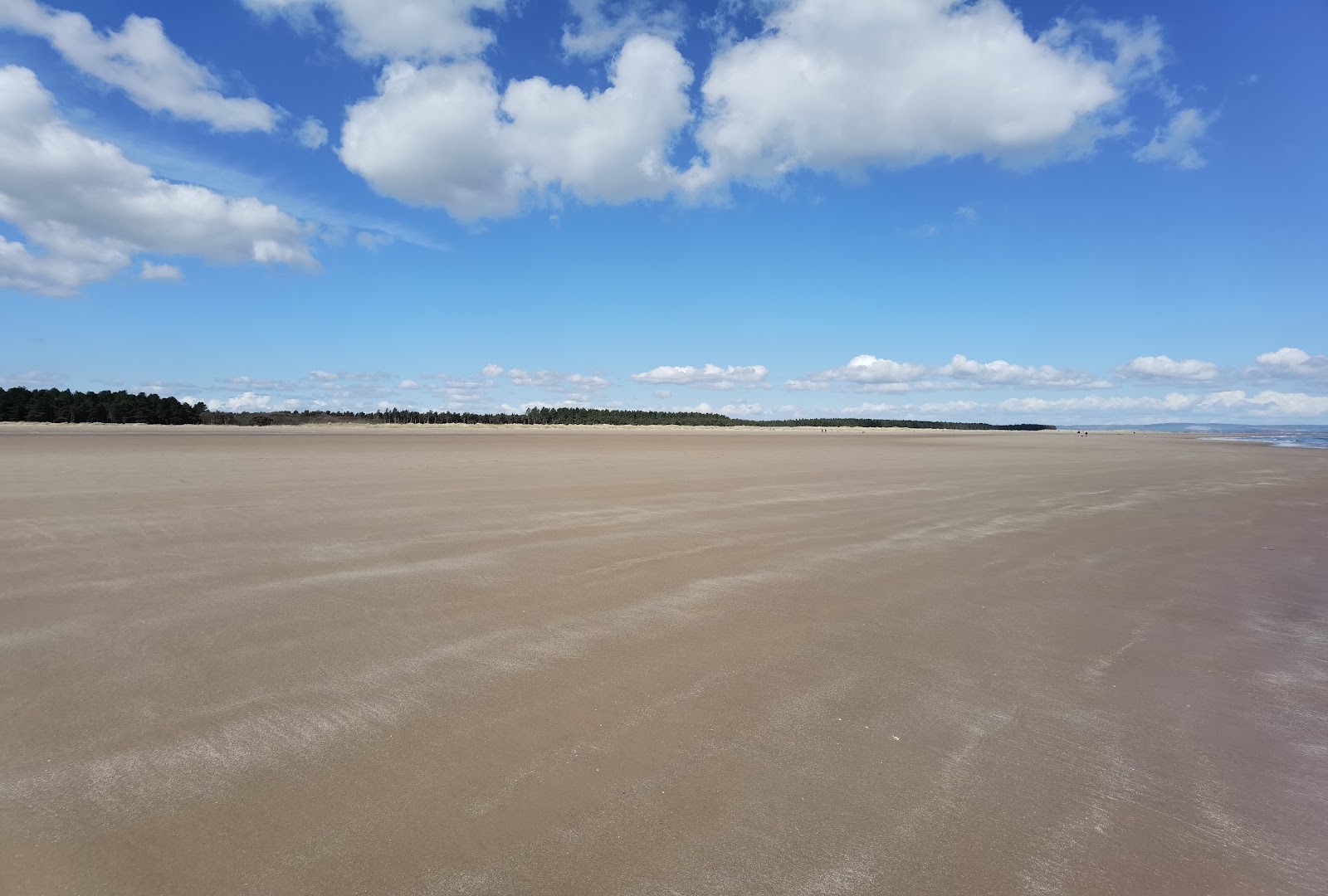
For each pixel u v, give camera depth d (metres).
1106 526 12.28
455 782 3.56
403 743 3.95
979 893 2.83
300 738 3.98
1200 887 2.90
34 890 2.70
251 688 4.68
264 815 3.24
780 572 8.39
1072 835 3.24
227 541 9.53
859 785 3.63
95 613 6.24
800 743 4.07
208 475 18.14
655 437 60.00
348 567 8.12
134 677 4.82
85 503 12.73
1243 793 3.65
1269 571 8.94
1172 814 3.44
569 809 3.34
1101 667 5.44
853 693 4.83
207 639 5.61
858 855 3.04
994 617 6.72
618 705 4.53
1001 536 11.15
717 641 5.84
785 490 16.77
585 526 11.17
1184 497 16.80
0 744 3.85
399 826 3.17
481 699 4.58
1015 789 3.63
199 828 3.13
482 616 6.39
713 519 12.21
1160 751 4.09
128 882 2.77
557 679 4.95
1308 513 14.27
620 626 6.20
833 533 11.09
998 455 35.53
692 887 2.81
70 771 3.59
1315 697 4.93
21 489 14.48
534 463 24.44
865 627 6.32
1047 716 4.53
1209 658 5.69
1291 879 2.97
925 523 12.31
